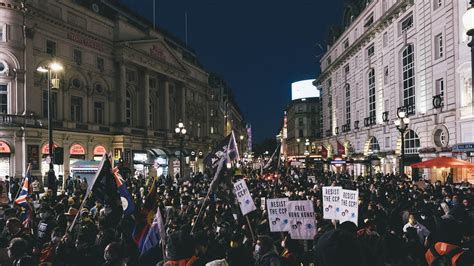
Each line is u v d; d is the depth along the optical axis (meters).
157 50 58.41
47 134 40.22
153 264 7.85
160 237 7.84
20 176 37.12
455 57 31.36
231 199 11.74
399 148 39.78
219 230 10.46
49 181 23.05
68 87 43.53
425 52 36.41
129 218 10.46
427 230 10.15
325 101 78.38
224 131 101.81
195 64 76.44
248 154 110.94
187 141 69.25
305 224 9.05
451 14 31.88
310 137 120.00
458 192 16.72
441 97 33.81
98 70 48.00
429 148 34.16
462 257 5.30
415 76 38.47
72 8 43.81
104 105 49.16
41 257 8.62
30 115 38.22
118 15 51.03
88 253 8.88
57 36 41.97
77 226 11.25
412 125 38.94
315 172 43.44
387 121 45.41
